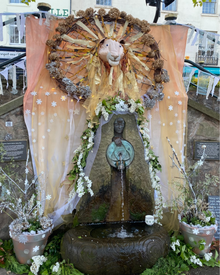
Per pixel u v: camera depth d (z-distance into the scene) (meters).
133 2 8.16
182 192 3.12
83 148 2.96
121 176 3.01
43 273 2.50
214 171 3.64
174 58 3.44
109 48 2.99
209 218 2.93
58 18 3.10
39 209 2.85
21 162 3.10
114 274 2.41
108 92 3.17
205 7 8.64
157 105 3.41
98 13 3.09
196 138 3.62
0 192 3.01
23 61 3.04
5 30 5.70
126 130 3.02
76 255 2.44
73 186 3.11
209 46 4.62
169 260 2.70
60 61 3.11
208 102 3.81
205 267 2.82
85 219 2.97
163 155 3.45
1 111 2.98
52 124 3.13
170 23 3.46
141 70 3.37
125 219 3.10
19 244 2.61
